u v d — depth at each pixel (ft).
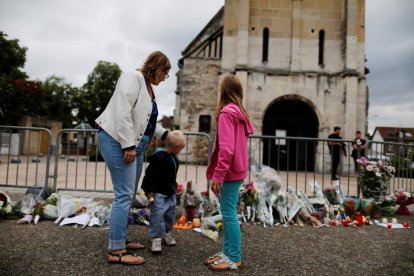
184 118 77.46
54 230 14.84
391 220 19.61
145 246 13.04
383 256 12.81
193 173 46.11
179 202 18.40
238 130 10.92
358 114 59.11
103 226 15.84
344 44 60.18
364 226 18.19
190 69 78.23
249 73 60.49
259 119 59.93
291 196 19.33
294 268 11.26
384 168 21.56
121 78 11.38
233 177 10.79
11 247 12.32
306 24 61.87
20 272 9.99
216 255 11.45
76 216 16.46
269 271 10.91
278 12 62.13
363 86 59.62
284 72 60.39
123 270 10.48
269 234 15.71
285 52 61.77
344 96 59.26
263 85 60.49
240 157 10.89
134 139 11.32
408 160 25.05
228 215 10.97
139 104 11.39
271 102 60.34
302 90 60.29
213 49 82.58
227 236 11.18
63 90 144.66
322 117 59.77
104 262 11.09
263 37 62.54
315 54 61.31
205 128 77.25
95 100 146.30
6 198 17.17
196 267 11.01
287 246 13.83
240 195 18.58
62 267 10.54
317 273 10.87
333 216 18.95
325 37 61.41
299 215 18.39
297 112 67.72
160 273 10.36
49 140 21.38
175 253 12.39
